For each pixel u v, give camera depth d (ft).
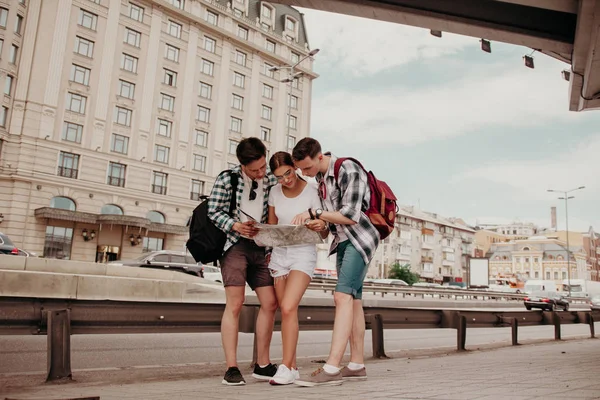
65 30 120.16
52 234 117.70
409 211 277.64
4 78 110.73
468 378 13.39
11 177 110.83
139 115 132.87
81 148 121.29
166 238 137.18
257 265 13.84
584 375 14.11
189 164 142.82
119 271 46.03
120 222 121.60
